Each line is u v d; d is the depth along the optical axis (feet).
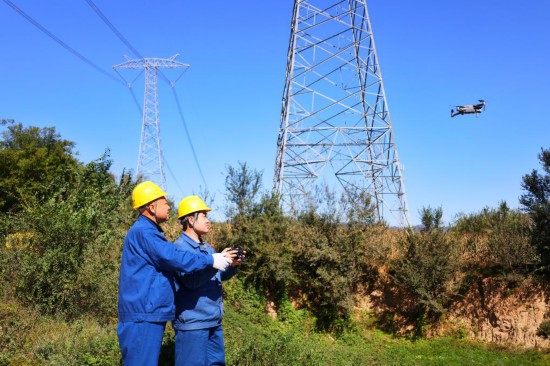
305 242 60.70
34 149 100.89
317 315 60.44
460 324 57.16
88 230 39.01
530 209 56.39
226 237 60.03
